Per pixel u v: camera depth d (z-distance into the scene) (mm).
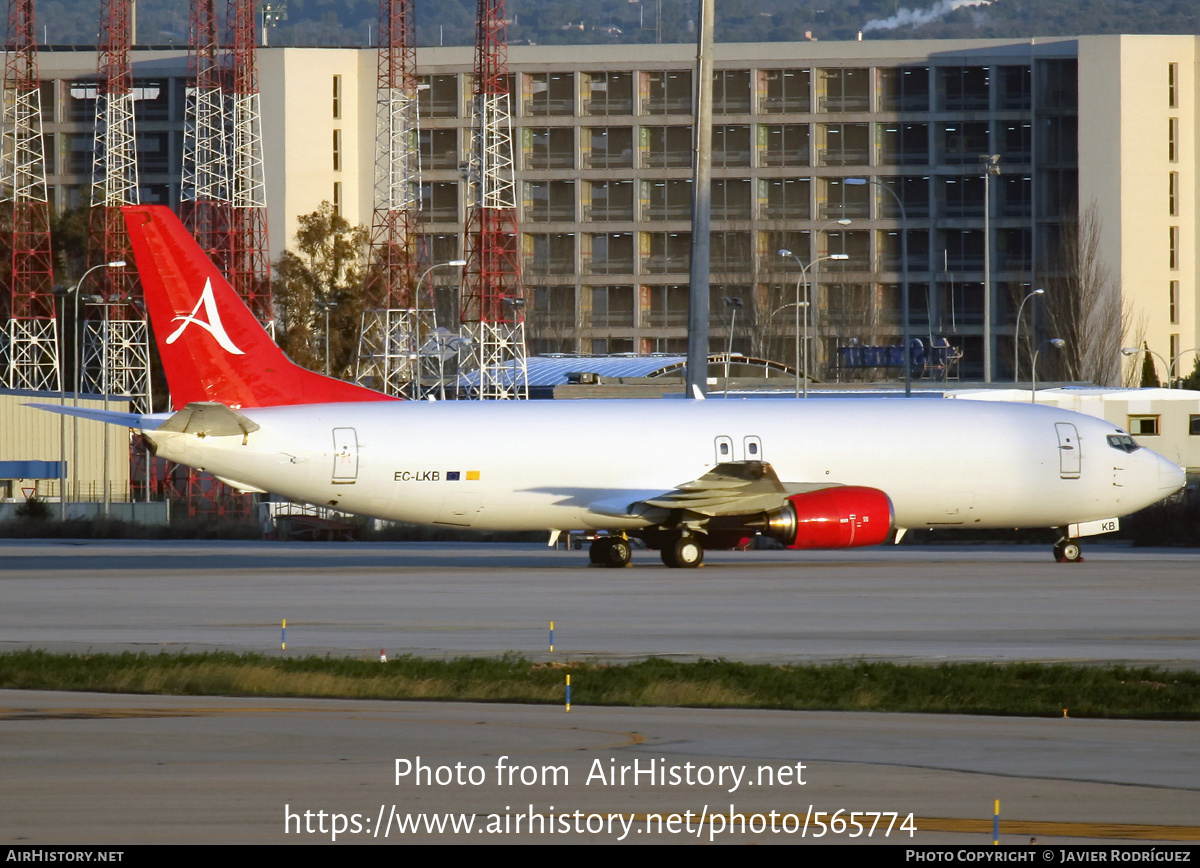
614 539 171750
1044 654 95938
